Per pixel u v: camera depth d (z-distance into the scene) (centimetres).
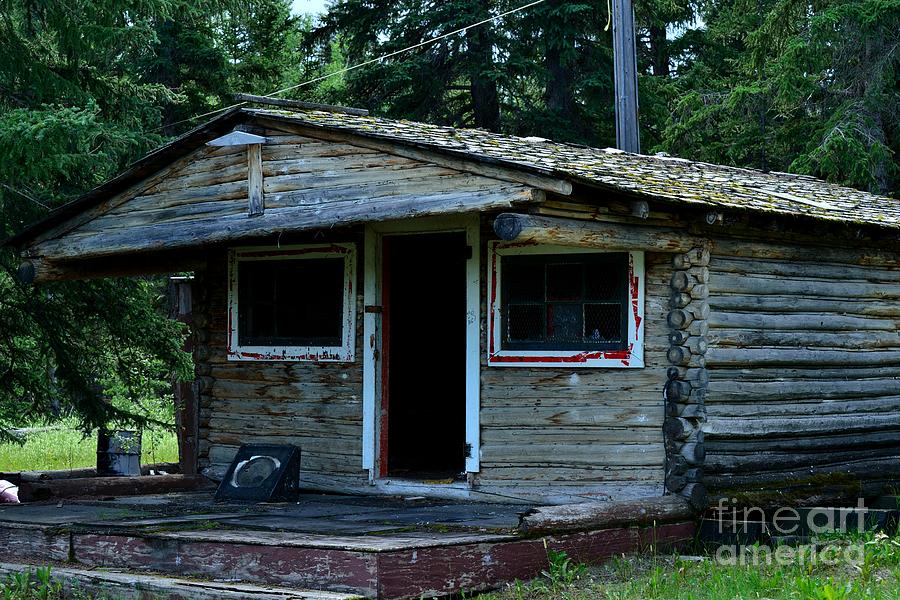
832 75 2461
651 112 2873
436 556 809
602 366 1047
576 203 949
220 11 1747
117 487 1242
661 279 1043
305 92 2916
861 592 823
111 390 1777
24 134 1265
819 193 1348
